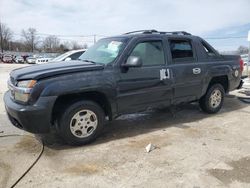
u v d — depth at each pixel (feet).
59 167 12.11
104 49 16.84
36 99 13.05
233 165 12.33
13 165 12.21
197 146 14.47
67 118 13.89
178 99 18.16
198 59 19.17
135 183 10.84
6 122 18.75
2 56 176.14
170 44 17.80
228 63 21.27
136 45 16.15
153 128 17.54
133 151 13.82
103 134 16.38
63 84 13.47
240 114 21.02
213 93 20.58
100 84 14.47
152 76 16.46
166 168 12.02
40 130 13.38
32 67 15.19
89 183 10.85
